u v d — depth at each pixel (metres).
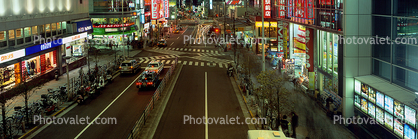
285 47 33.75
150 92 28.64
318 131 17.56
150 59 50.47
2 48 26.55
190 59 50.53
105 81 33.34
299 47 30.53
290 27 32.31
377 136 16.53
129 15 67.88
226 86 30.77
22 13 28.83
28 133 18.19
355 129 17.56
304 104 22.88
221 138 17.03
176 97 26.45
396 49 16.28
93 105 24.39
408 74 15.44
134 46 64.06
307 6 26.11
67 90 25.78
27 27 30.22
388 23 16.91
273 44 44.78
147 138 17.12
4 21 26.11
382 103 15.88
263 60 24.56
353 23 18.42
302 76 29.30
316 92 24.17
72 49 43.00
